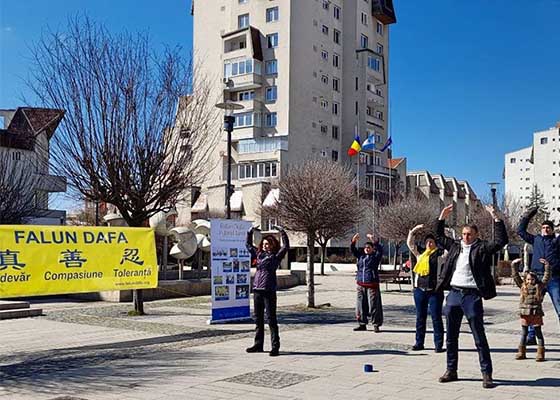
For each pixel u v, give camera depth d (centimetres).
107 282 1295
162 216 2441
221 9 6116
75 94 1605
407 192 6556
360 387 798
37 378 853
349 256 5369
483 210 4928
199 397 744
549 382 829
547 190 9525
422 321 1099
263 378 852
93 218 4181
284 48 5741
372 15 6794
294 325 1459
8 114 3925
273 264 1059
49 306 1930
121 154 1620
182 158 1745
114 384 815
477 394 760
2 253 1114
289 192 2022
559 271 1020
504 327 1451
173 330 1366
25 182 2942
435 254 1092
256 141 5681
